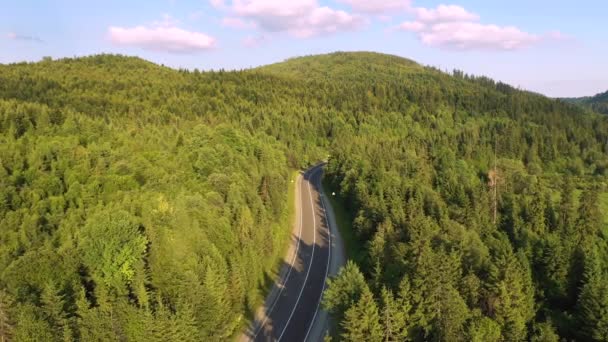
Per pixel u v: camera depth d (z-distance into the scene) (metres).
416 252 63.94
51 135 86.69
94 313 45.69
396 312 48.81
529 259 77.94
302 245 100.44
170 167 85.75
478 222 94.56
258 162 115.62
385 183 112.44
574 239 91.25
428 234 72.81
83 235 56.50
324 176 163.88
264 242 81.62
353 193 117.44
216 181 83.69
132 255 54.25
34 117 92.06
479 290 57.31
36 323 42.81
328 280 58.03
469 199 107.25
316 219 119.50
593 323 55.00
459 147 184.62
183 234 59.94
